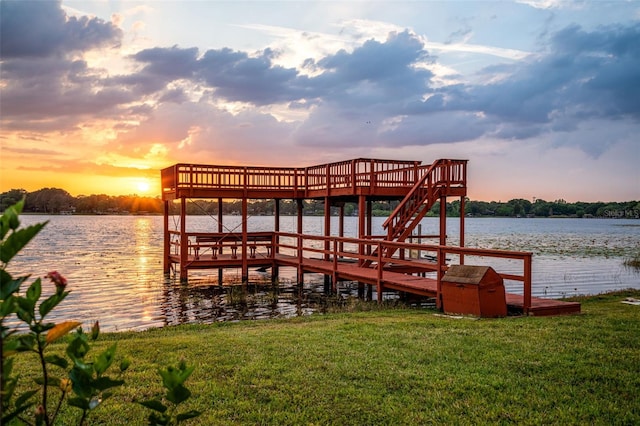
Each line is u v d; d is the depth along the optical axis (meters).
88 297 17.67
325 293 18.78
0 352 2.01
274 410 5.57
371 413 5.49
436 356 7.45
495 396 5.92
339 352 7.69
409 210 18.95
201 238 22.09
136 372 6.68
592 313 11.49
